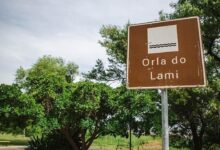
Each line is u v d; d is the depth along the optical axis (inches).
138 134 674.8
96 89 633.6
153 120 651.5
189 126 999.0
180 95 756.6
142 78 136.1
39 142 761.6
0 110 593.9
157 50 135.4
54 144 748.6
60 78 659.4
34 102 607.5
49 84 644.1
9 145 1459.2
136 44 140.1
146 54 137.3
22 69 1871.3
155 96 727.1
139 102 635.5
